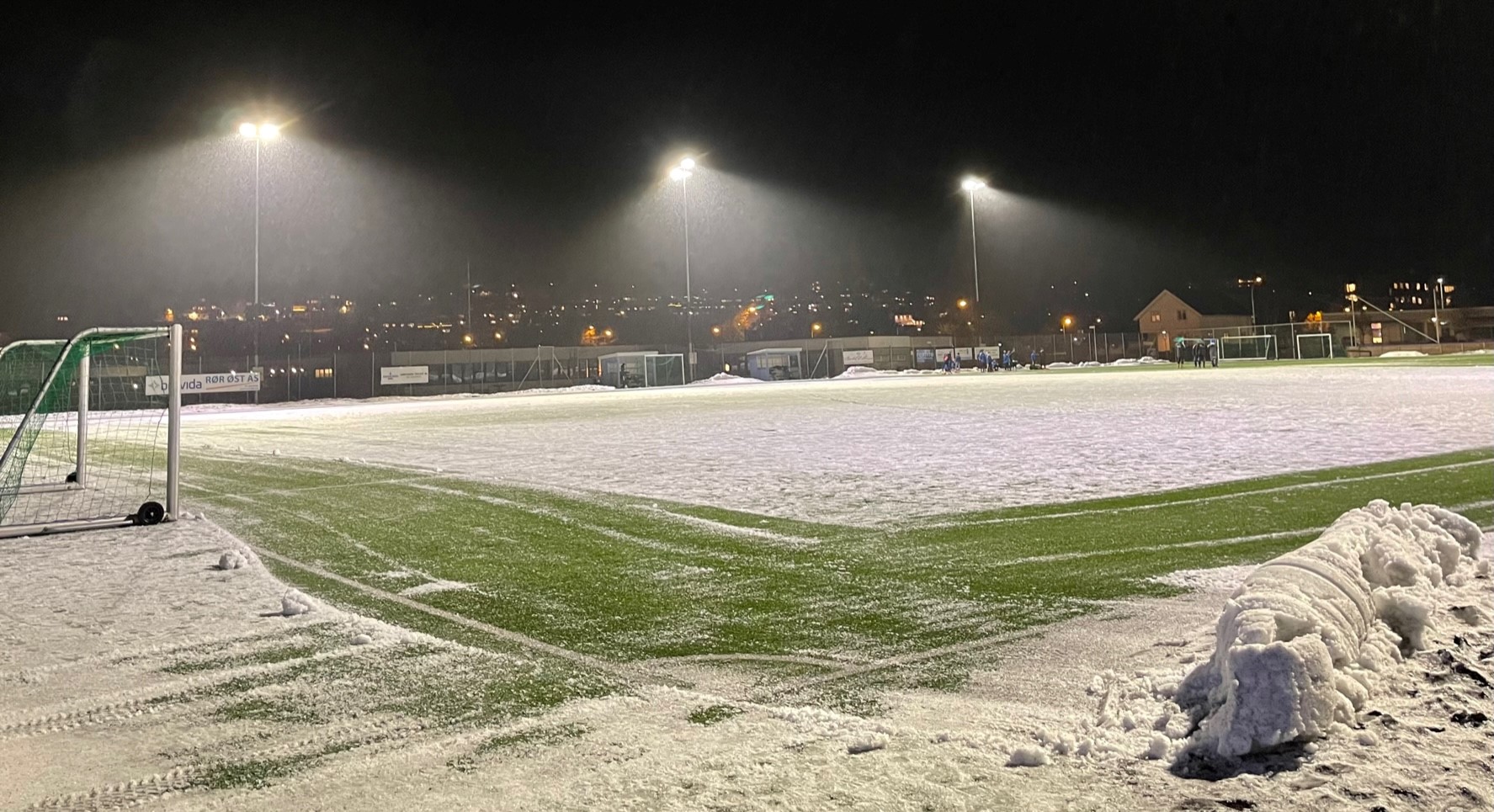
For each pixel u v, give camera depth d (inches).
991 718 139.0
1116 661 162.9
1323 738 118.3
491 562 265.6
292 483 462.0
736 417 812.6
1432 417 600.7
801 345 2704.2
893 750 127.2
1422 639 153.3
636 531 303.7
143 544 309.7
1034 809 106.7
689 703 150.0
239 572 260.1
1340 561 157.3
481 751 132.3
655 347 2568.9
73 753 136.3
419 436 732.0
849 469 436.1
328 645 188.7
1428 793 105.0
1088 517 303.0
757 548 272.8
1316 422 588.4
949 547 265.6
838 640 183.2
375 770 126.7
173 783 124.9
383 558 276.2
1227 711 119.0
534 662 174.4
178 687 165.0
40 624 209.2
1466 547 208.2
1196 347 2111.2
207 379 1643.7
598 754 129.5
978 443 528.7
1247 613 131.6
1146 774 115.3
